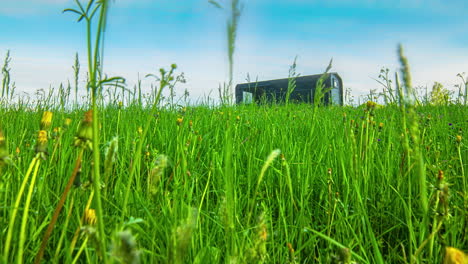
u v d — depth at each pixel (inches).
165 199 72.4
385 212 85.8
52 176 86.2
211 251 60.5
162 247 58.7
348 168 95.7
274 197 95.8
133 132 129.0
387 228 83.7
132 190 80.9
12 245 55.1
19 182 66.0
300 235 68.9
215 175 101.3
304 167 100.0
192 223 32.8
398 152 112.8
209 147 120.8
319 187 103.8
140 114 165.0
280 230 73.5
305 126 168.9
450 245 66.5
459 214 75.7
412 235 61.4
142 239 63.8
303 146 127.6
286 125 157.6
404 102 35.5
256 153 122.7
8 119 127.6
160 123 157.2
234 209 68.7
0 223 57.6
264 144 124.9
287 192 95.0
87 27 31.0
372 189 95.2
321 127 149.7
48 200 71.1
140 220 40.2
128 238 28.5
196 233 63.0
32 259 57.4
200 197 88.7
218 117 175.9
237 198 84.4
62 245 63.3
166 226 60.6
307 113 213.0
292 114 207.3
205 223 74.8
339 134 120.2
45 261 57.0
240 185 99.0
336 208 80.9
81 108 163.8
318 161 110.4
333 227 79.5
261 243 44.0
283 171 103.5
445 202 47.7
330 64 71.1
